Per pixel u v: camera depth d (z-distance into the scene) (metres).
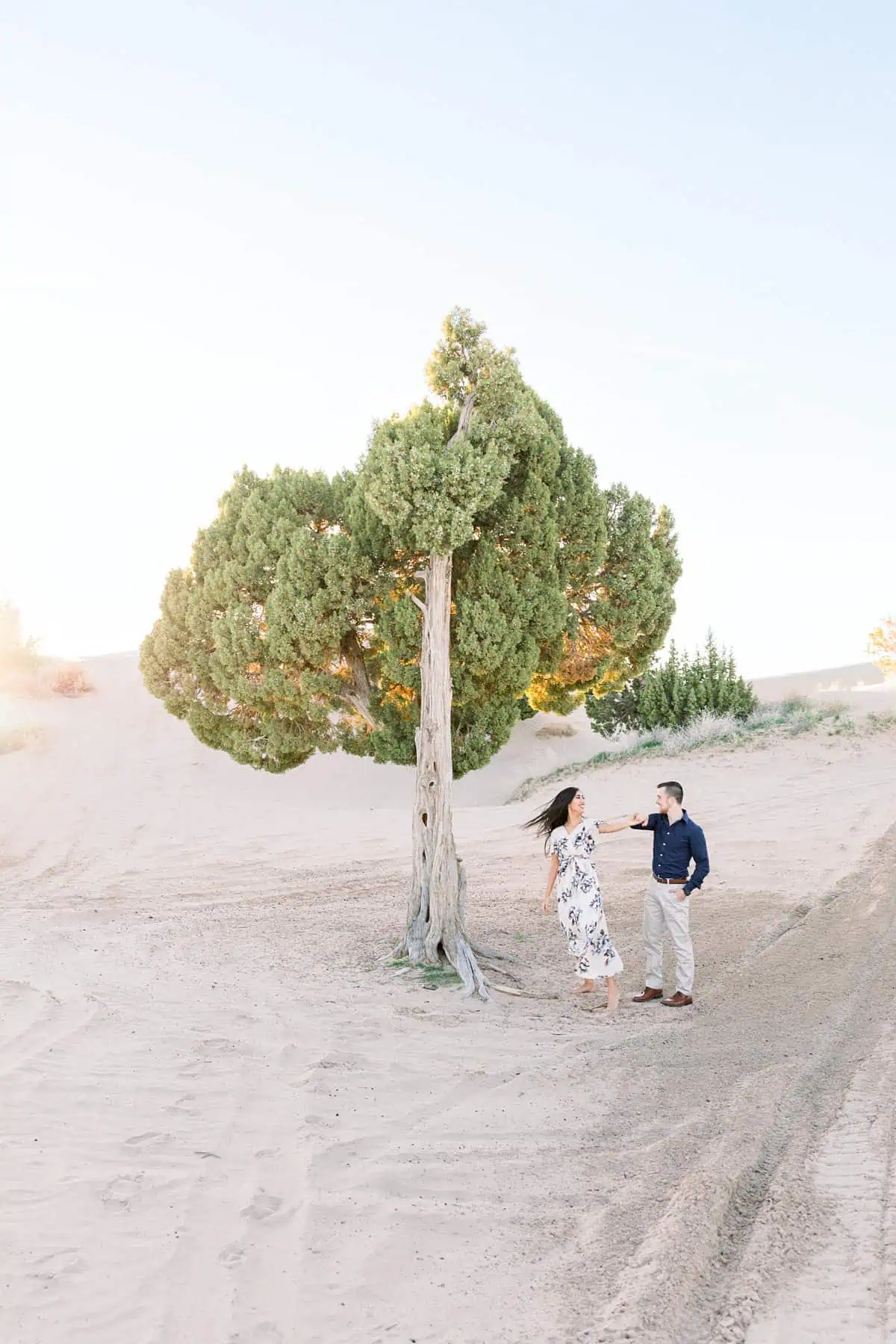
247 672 12.36
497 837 16.73
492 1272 4.14
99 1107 5.73
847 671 42.38
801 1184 4.70
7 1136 5.26
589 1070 6.73
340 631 11.34
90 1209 4.54
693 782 19.19
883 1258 3.96
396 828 18.42
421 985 9.00
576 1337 3.62
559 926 11.31
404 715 12.02
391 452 9.41
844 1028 7.27
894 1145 5.07
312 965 9.66
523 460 10.92
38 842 17.70
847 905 11.18
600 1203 4.74
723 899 11.89
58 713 28.81
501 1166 5.20
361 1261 4.22
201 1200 4.68
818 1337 3.49
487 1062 6.93
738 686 23.84
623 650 12.21
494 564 10.70
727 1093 6.11
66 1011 7.57
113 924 11.52
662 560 12.14
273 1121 5.66
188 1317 3.77
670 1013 8.13
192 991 8.42
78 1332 3.63
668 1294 3.81
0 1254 4.11
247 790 22.83
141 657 13.48
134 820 19.58
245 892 13.56
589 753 25.48
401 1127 5.70
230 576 11.99
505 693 11.28
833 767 18.94
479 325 10.10
